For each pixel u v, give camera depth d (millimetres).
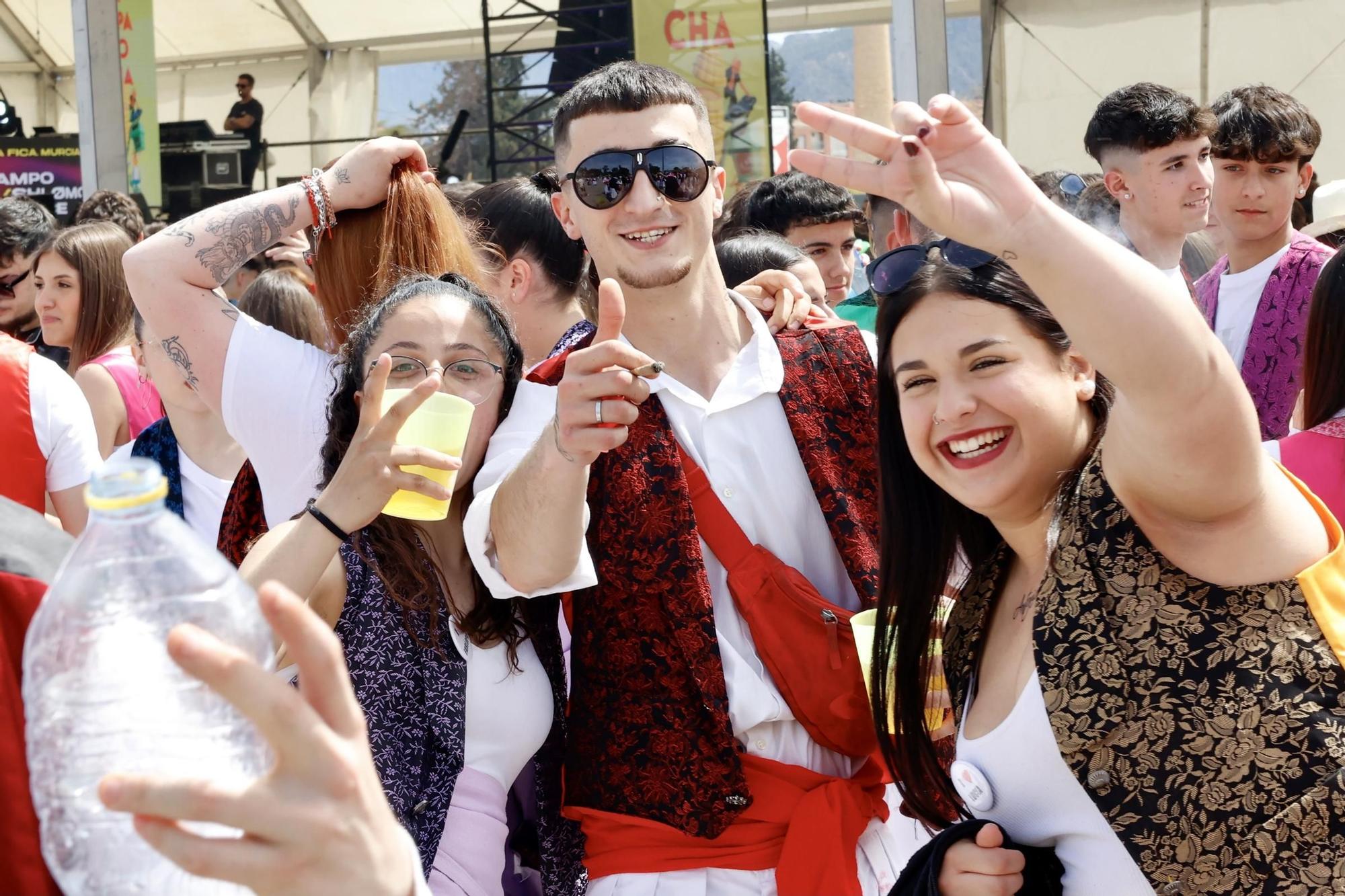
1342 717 1478
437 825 2080
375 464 1928
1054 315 1440
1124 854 1600
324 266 2635
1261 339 3963
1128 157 4008
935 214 1400
